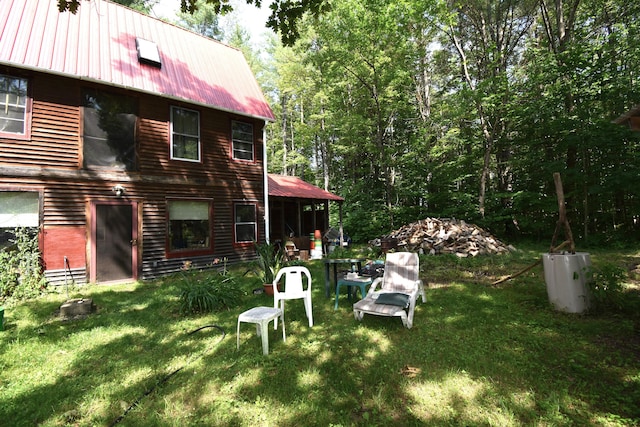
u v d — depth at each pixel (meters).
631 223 12.20
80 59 7.19
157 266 8.12
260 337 3.88
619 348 3.20
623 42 11.19
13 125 6.43
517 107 12.80
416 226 12.15
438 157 17.05
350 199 19.42
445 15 13.33
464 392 2.57
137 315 4.94
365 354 3.32
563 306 4.34
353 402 2.49
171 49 9.60
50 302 5.69
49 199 6.66
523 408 2.33
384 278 5.09
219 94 9.56
